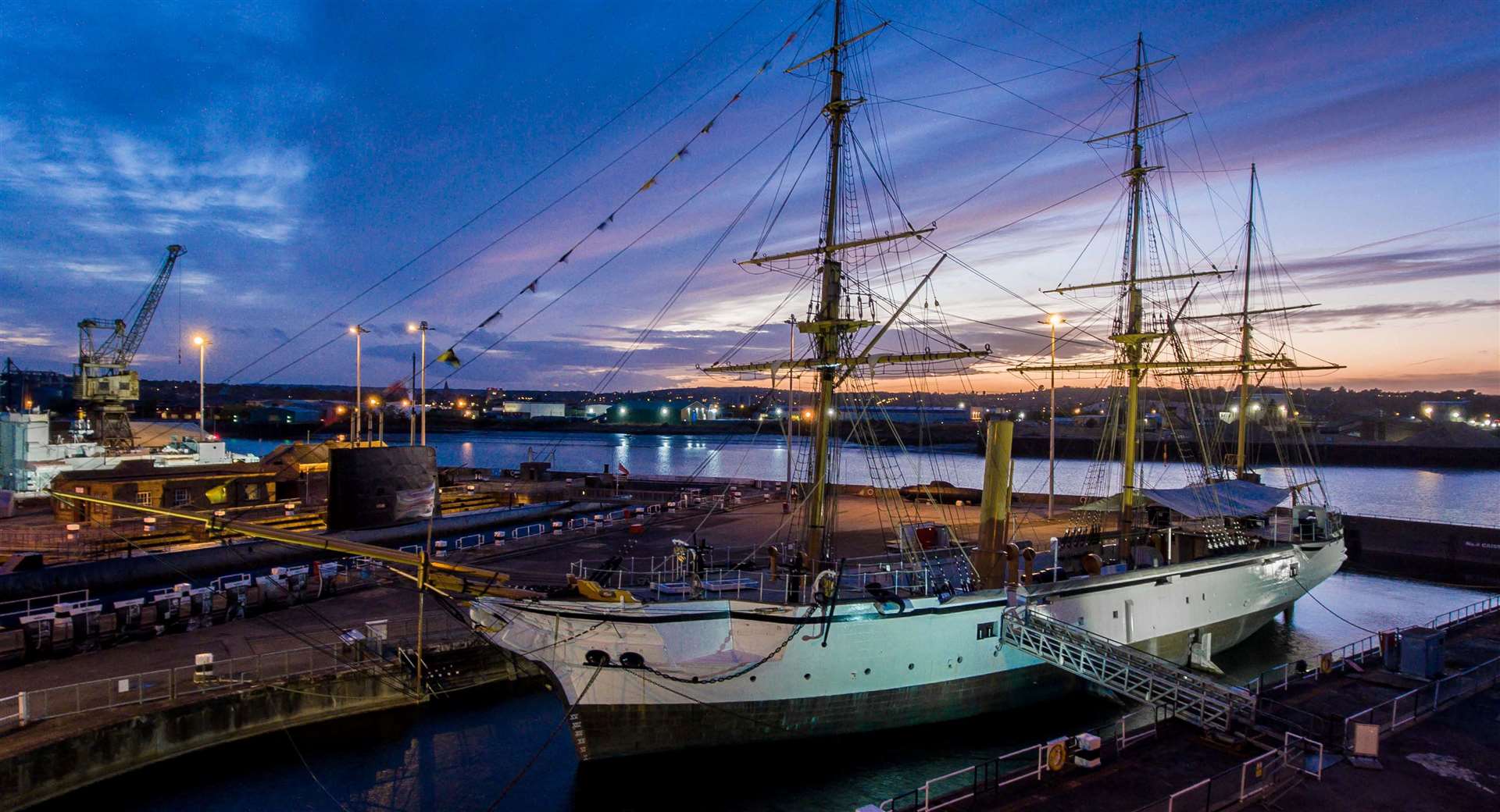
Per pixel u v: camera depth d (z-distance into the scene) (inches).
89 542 1568.7
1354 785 759.1
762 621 909.2
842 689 957.8
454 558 1571.1
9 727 832.9
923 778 943.7
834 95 1134.4
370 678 1056.8
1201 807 708.0
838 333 1153.4
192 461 2527.1
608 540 1792.6
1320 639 1620.3
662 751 926.4
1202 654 1318.9
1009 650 1066.7
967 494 2564.0
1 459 2480.3
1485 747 847.1
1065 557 1286.9
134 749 868.6
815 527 1103.0
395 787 911.0
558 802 893.2
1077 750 816.9
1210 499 1446.9
